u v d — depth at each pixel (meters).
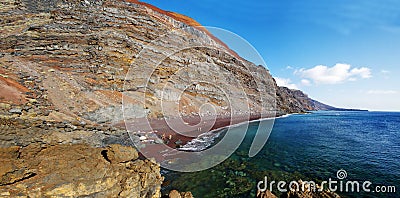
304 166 12.44
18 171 4.64
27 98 14.45
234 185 9.41
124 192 5.40
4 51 19.91
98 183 4.99
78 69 21.91
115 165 5.86
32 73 17.98
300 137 21.89
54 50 22.92
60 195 4.47
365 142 21.22
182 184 9.16
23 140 7.41
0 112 11.55
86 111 16.05
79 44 24.91
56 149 5.89
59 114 14.14
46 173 4.76
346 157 14.82
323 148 17.44
